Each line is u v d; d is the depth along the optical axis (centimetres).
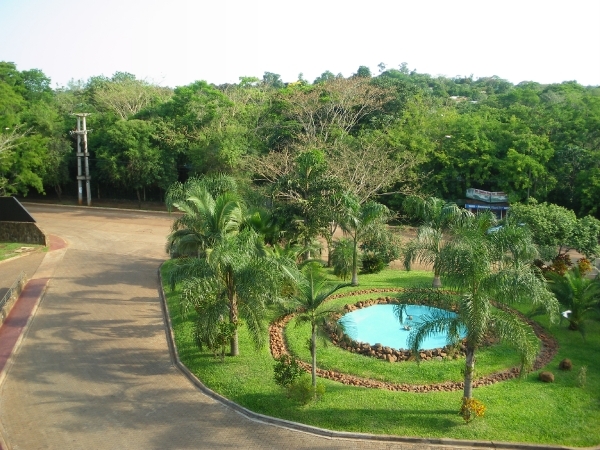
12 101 4634
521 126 4144
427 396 1416
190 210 2014
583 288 1870
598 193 3631
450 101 6097
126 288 2506
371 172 3406
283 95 4788
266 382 1508
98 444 1232
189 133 4506
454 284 1280
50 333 1936
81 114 4609
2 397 1459
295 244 2439
